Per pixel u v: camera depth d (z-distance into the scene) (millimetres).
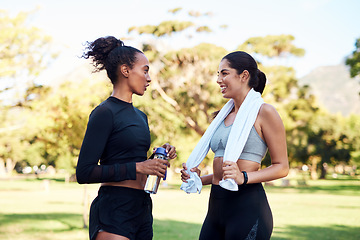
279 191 33875
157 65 36469
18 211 15977
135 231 2527
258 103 2521
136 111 2682
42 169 96625
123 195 2484
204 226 2693
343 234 10766
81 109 22406
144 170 2381
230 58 2607
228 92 2611
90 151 2367
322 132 48625
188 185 2699
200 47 35656
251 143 2514
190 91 35969
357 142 49844
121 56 2553
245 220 2465
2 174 76438
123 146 2488
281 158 2475
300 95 37594
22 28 21328
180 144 37125
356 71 31984
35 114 22984
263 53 35375
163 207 18719
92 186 39438
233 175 2305
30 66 21953
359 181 56125
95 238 2488
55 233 10281
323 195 28578
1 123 23891
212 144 2711
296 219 14328
